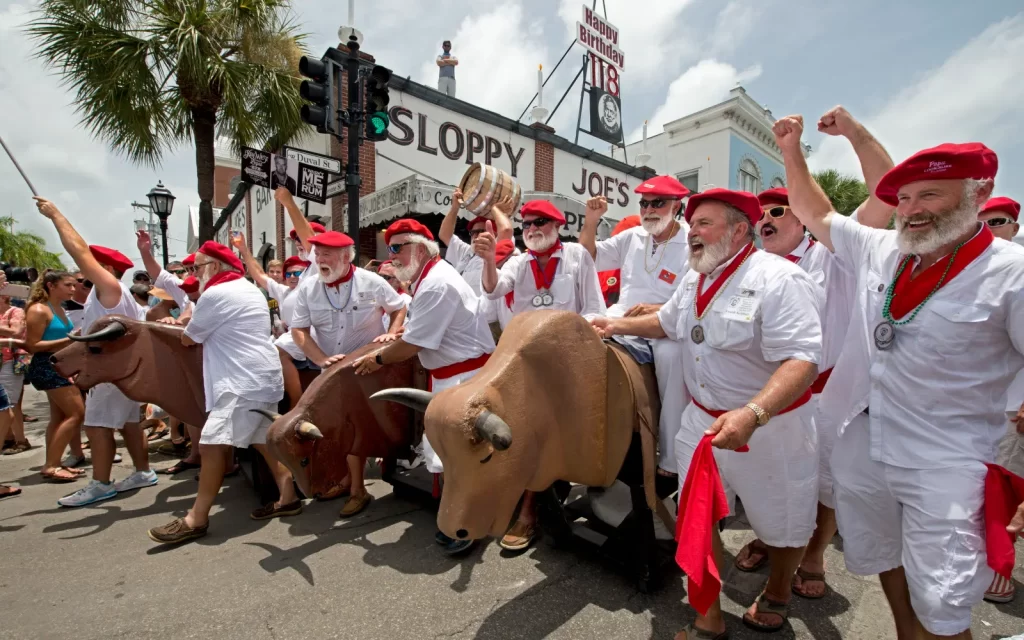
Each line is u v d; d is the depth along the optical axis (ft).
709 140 59.62
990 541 5.34
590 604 8.57
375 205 29.07
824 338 8.91
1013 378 5.74
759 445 7.02
